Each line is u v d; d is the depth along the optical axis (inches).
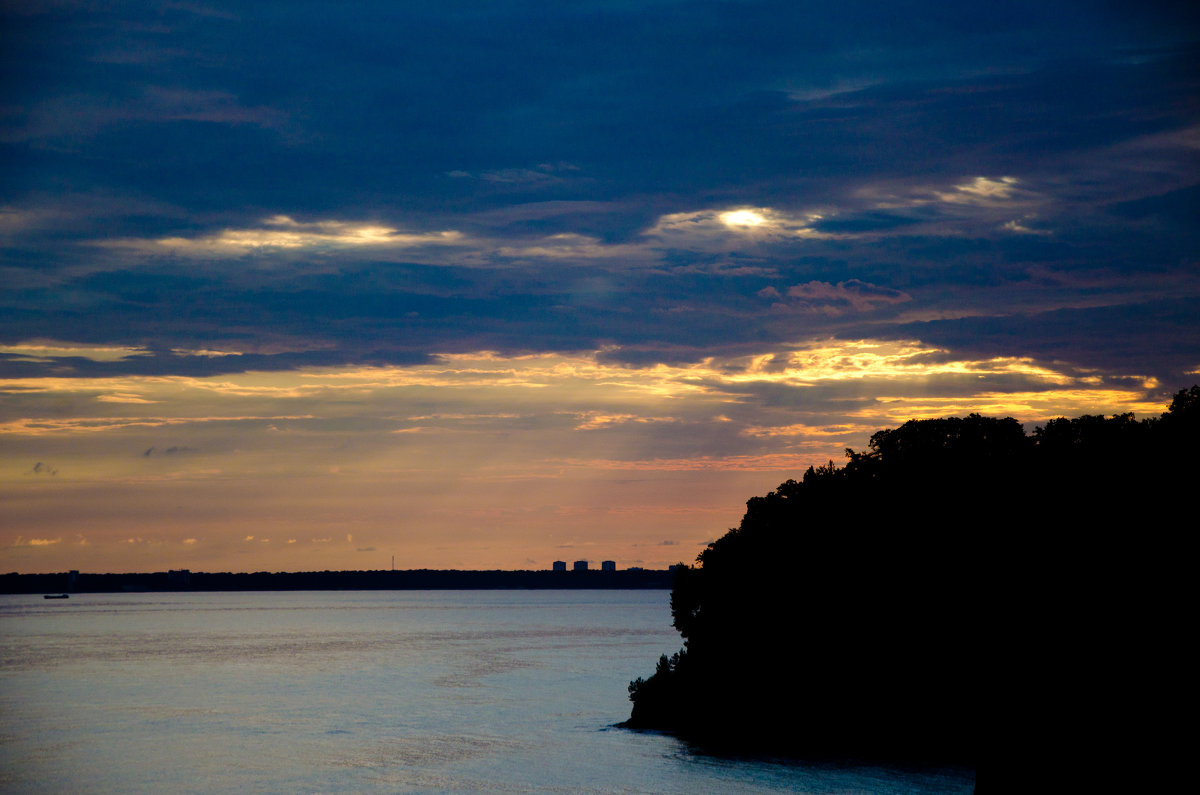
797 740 3080.7
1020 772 2004.2
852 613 3110.2
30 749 3203.7
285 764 2928.2
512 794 2514.8
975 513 3002.0
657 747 3093.0
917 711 2930.6
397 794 2544.3
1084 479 2817.4
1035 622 2320.4
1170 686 2032.5
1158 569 2427.4
